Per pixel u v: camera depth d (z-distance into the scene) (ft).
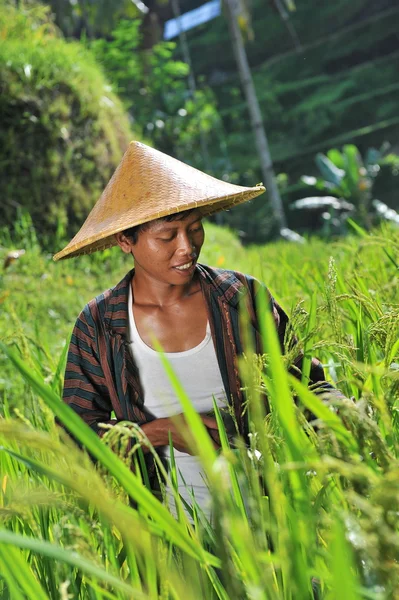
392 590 2.78
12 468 5.98
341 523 2.92
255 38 162.09
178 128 98.37
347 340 6.05
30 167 27.94
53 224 27.68
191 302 6.65
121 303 6.72
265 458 3.26
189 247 6.35
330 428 3.59
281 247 35.40
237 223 108.88
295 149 140.26
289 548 3.19
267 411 5.69
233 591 3.10
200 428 2.85
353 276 8.91
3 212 26.76
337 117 141.18
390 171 111.96
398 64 147.13
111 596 4.01
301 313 5.63
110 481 4.42
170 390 6.65
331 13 156.15
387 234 11.82
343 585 2.43
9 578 3.67
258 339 6.61
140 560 3.94
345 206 81.92
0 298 16.87
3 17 34.76
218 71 166.71
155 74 97.91
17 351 8.41
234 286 6.62
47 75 29.78
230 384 6.54
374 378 4.96
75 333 6.92
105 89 34.96
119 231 6.61
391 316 5.45
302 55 157.99
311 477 4.29
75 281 23.70
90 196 29.73
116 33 81.87
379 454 3.40
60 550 2.85
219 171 117.70
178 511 4.26
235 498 4.34
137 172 6.59
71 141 29.66
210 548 5.07
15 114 28.22
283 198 122.93
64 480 3.16
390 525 2.78
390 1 153.38
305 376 5.86
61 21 67.82
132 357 6.71
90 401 6.95
